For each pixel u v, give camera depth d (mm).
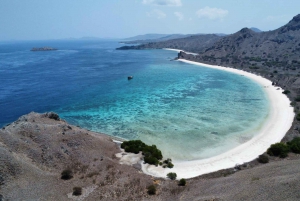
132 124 56281
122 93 86438
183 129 52344
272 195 23188
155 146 42000
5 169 27531
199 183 30688
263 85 94500
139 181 30406
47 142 35688
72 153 35250
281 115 58594
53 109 70000
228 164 37000
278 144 39656
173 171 35188
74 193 27031
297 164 30531
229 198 23969
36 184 27672
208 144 44906
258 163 36312
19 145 33375
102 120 59781
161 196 27375
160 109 66875
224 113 62125
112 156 37938
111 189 28141
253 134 48438
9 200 24422
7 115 65750
